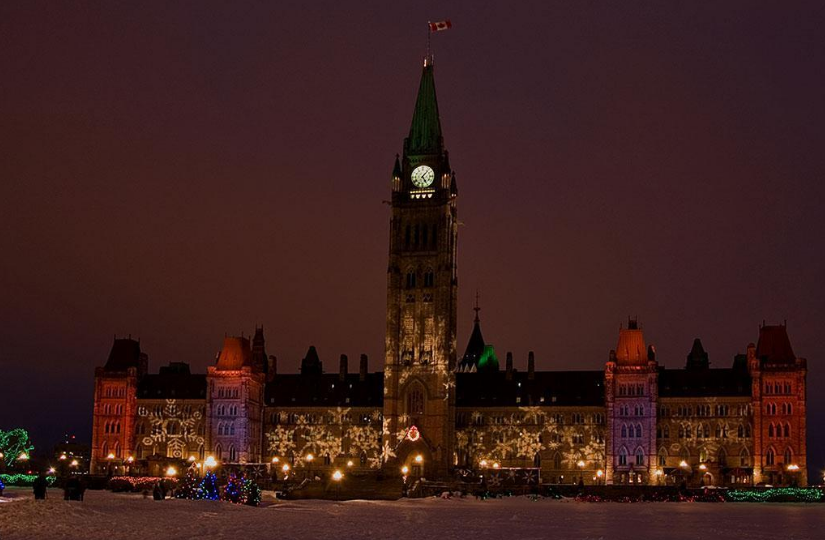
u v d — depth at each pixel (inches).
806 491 6683.1
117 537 2824.8
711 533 3636.8
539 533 3472.0
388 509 4857.3
